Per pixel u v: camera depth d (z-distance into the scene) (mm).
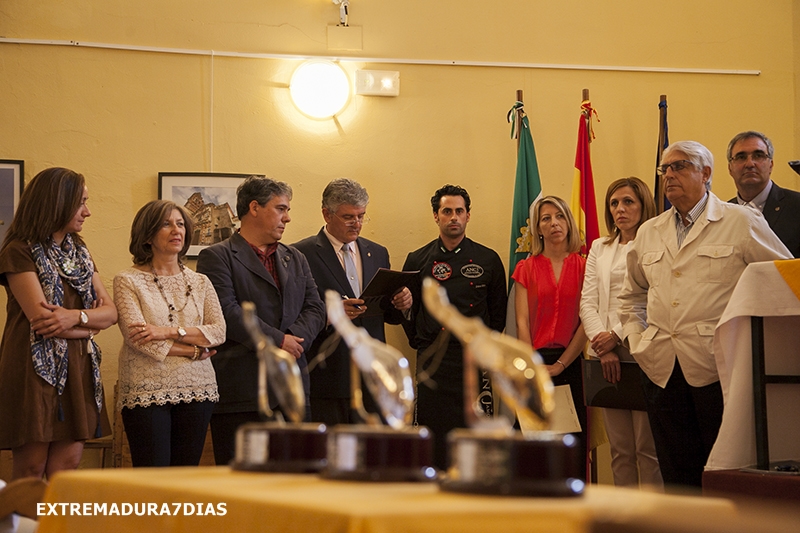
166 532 1085
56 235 3141
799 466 2453
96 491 1226
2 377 2957
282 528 926
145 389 3129
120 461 4117
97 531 1207
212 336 3275
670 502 1000
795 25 5273
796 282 2537
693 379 3119
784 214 3943
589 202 4719
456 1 5051
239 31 4816
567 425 4098
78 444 3053
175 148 4684
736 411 2592
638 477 4141
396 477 1149
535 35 5102
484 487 1007
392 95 4914
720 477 2447
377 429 1215
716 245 3166
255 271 3572
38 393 2930
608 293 4090
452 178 4930
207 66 4762
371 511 850
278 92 4816
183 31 4758
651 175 5090
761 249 3090
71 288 3143
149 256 3359
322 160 4824
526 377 1141
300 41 4875
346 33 4914
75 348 3059
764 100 5227
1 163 4480
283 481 1172
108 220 4574
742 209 3197
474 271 4445
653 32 5195
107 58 4672
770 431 2656
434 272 4461
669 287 3252
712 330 3098
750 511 720
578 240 4422
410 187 4891
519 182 4723
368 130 4887
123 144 4637
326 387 3953
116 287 3262
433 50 5000
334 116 4859
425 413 4316
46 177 3094
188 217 3432
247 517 980
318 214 4785
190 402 3203
